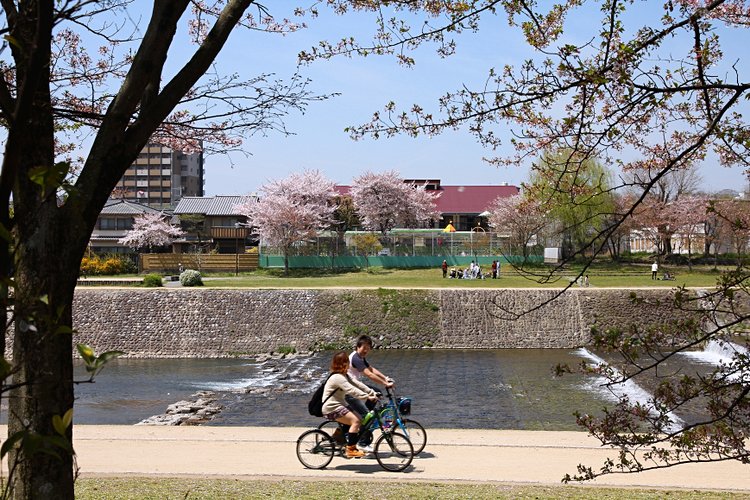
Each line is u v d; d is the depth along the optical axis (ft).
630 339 17.58
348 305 120.57
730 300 17.13
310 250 187.11
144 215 215.92
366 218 215.51
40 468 16.40
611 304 117.70
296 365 102.32
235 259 183.42
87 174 16.81
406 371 94.22
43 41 10.25
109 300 119.44
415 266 186.39
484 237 186.70
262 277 170.30
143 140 17.38
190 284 138.62
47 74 16.30
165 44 17.11
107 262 179.42
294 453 37.19
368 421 33.14
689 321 17.29
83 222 16.70
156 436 42.73
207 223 228.22
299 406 72.33
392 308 119.85
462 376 89.71
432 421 64.23
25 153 16.37
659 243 185.98
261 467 33.68
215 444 39.81
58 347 16.43
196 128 24.31
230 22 18.07
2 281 8.52
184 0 17.10
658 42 17.42
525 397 75.20
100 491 28.32
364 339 34.37
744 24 21.13
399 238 188.85
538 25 19.76
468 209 245.24
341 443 33.53
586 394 75.72
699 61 16.89
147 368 101.24
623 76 16.63
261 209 184.96
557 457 35.88
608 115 18.02
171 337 116.98
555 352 111.14
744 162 18.60
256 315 119.24
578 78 17.80
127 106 16.94
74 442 40.52
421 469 33.14
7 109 15.76
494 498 27.58
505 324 118.32
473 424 62.75
